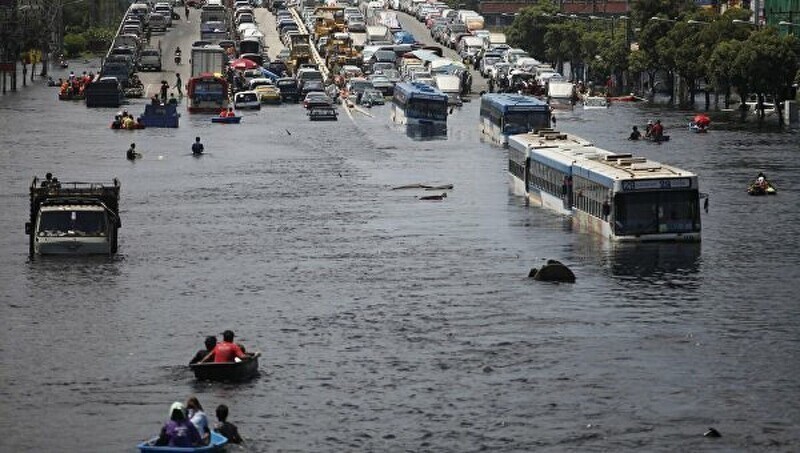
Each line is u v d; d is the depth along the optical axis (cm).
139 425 12162
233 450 11588
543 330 14688
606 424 12131
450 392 12862
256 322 15150
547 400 12662
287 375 13350
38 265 17862
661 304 15688
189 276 17300
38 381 13250
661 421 12188
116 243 18775
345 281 16950
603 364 13588
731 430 12000
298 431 12000
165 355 13988
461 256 18262
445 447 11688
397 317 15262
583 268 17412
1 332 14800
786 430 11988
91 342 14450
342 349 14125
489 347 14138
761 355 13850
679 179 18838
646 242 18850
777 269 17312
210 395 12850
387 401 12662
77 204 18562
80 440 11875
